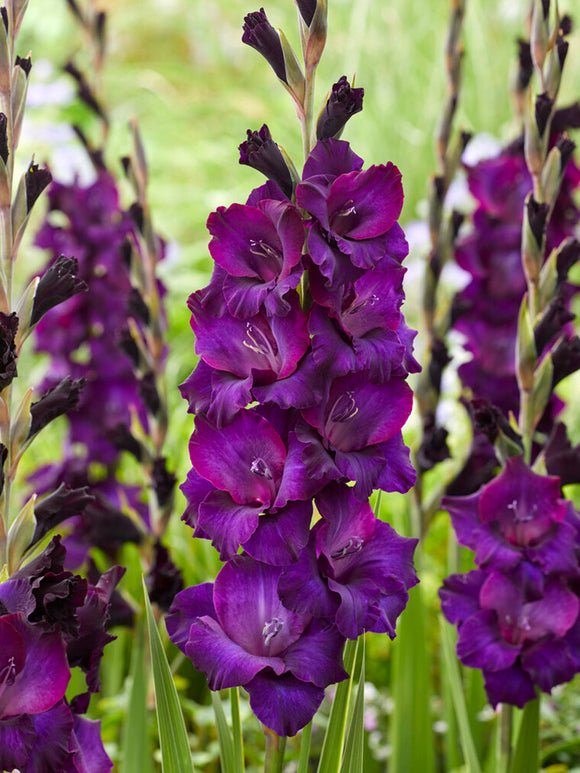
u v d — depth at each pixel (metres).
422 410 1.64
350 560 1.10
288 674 1.08
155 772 1.66
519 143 1.66
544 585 1.35
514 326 1.68
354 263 1.04
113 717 1.64
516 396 1.68
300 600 1.06
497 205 1.67
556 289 1.37
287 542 1.06
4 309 1.12
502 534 1.36
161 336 1.58
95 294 1.94
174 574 1.50
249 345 1.08
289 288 1.04
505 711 1.41
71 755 1.08
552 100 1.36
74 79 1.94
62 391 1.14
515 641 1.36
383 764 1.76
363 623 1.07
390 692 1.90
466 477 1.57
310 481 1.06
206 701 1.83
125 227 1.82
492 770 1.56
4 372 1.06
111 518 1.55
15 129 1.13
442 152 1.65
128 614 1.53
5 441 1.12
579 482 1.39
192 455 1.09
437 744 1.83
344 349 1.05
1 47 1.12
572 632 1.37
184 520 1.11
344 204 1.06
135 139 1.56
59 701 1.06
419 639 1.58
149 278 1.58
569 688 1.80
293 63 1.11
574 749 1.68
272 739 1.13
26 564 1.09
